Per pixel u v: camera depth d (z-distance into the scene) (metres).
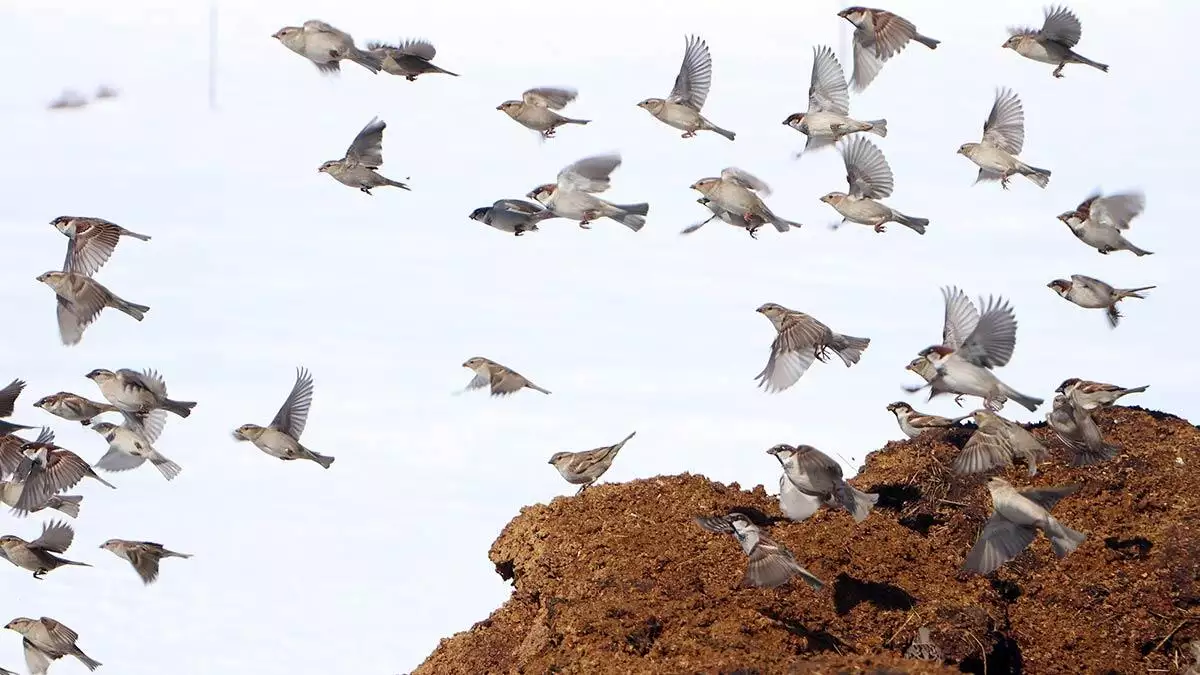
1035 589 18.52
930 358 16.48
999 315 16.30
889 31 20.27
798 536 17.95
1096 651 17.75
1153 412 20.72
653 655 15.75
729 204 20.06
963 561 17.70
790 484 16.52
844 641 16.41
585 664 15.76
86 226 18.89
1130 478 19.30
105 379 19.03
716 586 17.02
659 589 17.08
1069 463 19.62
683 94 21.30
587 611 16.58
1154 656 17.69
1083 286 19.38
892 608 16.83
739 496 19.03
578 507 18.97
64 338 18.36
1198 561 18.14
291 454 18.59
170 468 19.66
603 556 17.88
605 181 20.66
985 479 19.12
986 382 16.20
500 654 18.23
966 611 16.73
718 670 15.06
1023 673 17.53
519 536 19.03
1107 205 19.09
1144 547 18.53
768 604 16.69
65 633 20.00
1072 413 17.52
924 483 19.25
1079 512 19.14
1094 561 18.55
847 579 17.19
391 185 21.03
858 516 15.97
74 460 18.62
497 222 20.84
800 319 17.69
